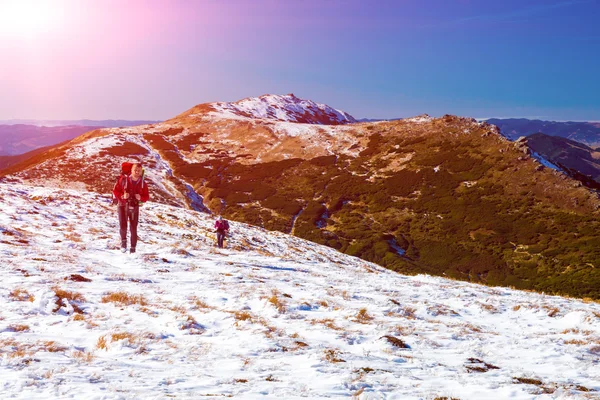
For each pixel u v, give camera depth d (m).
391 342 9.05
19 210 23.27
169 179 137.38
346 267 26.50
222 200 128.88
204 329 8.93
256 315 10.41
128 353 6.94
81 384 5.07
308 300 12.82
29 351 6.29
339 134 173.12
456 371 7.45
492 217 106.88
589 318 13.12
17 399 4.41
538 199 111.62
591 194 108.06
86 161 140.38
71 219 24.73
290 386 5.71
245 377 6.09
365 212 118.56
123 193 17.25
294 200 126.44
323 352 7.64
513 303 15.80
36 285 10.48
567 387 6.75
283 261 23.09
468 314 13.94
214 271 16.20
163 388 5.25
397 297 15.11
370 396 5.38
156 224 30.86
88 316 8.86
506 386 6.40
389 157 147.00
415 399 5.54
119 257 16.69
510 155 131.50
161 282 13.38
